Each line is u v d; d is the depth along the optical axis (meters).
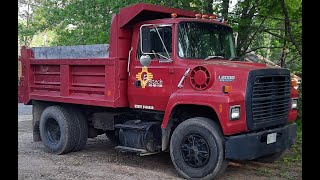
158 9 7.11
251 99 5.95
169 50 6.65
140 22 7.11
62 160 7.61
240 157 5.91
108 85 7.24
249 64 6.62
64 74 8.03
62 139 8.04
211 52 7.07
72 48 7.93
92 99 7.52
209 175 6.01
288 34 9.72
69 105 8.33
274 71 6.35
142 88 6.97
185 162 6.27
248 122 5.96
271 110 6.35
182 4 10.05
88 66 7.62
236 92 5.91
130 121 7.35
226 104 5.73
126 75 7.27
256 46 10.92
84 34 12.02
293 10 9.84
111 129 7.78
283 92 6.62
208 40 7.06
